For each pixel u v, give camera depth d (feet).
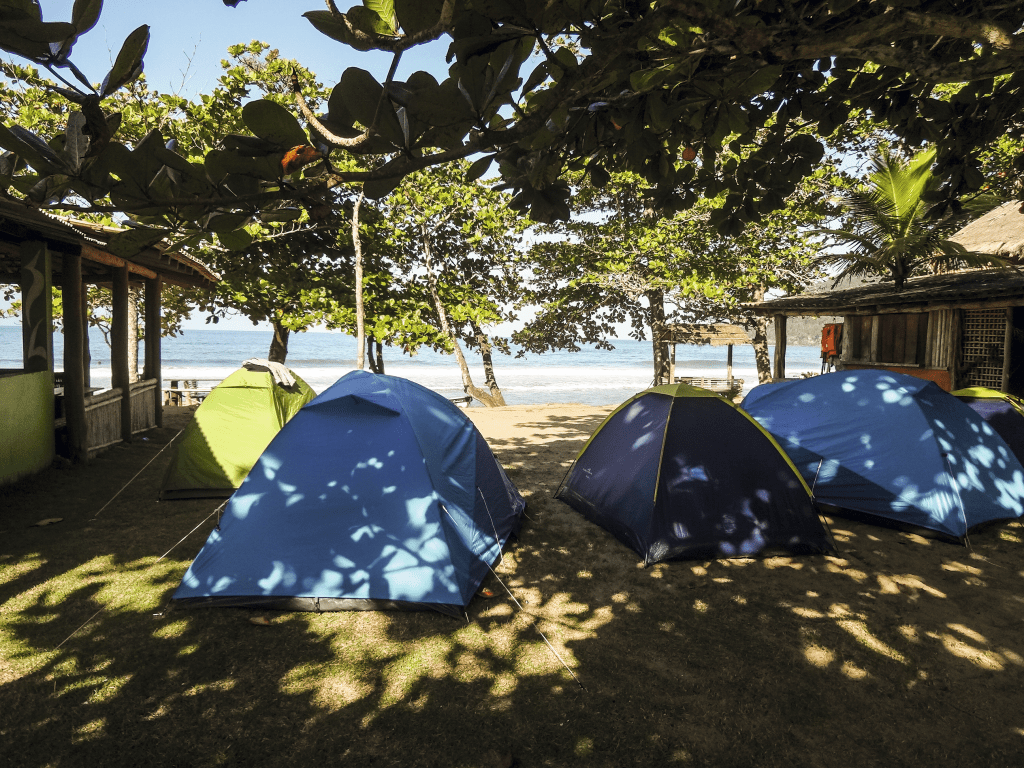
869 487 20.66
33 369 26.23
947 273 45.70
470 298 59.26
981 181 11.39
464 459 17.74
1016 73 9.39
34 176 4.47
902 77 9.72
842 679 11.84
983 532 19.71
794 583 16.12
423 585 14.28
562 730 10.31
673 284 63.87
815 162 10.71
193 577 14.53
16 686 11.26
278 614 14.25
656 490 17.88
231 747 9.78
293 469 15.47
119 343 33.06
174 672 11.83
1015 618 14.28
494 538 17.47
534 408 55.06
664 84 6.91
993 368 35.99
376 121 4.25
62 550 17.79
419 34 4.03
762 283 65.36
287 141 4.24
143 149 4.10
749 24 5.57
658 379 81.10
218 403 23.81
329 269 53.57
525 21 4.41
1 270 36.99
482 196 57.21
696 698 11.21
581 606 14.87
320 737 10.07
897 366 41.27
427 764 9.48
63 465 27.07
